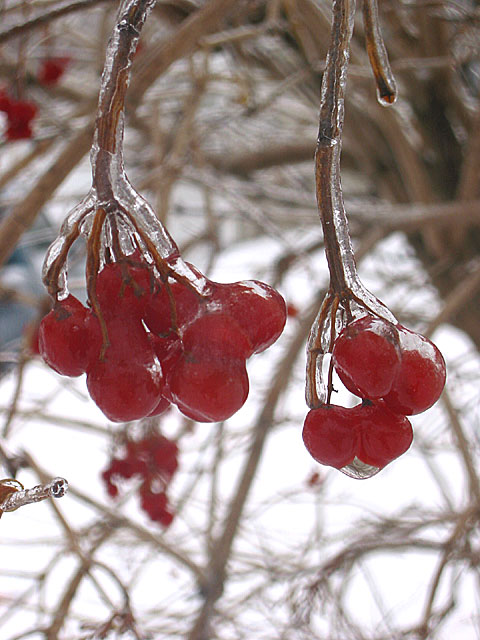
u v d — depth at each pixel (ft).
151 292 0.64
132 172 2.46
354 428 0.65
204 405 0.63
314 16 1.49
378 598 1.96
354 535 2.07
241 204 1.88
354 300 0.63
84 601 2.02
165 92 1.89
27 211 0.96
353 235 2.20
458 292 1.56
